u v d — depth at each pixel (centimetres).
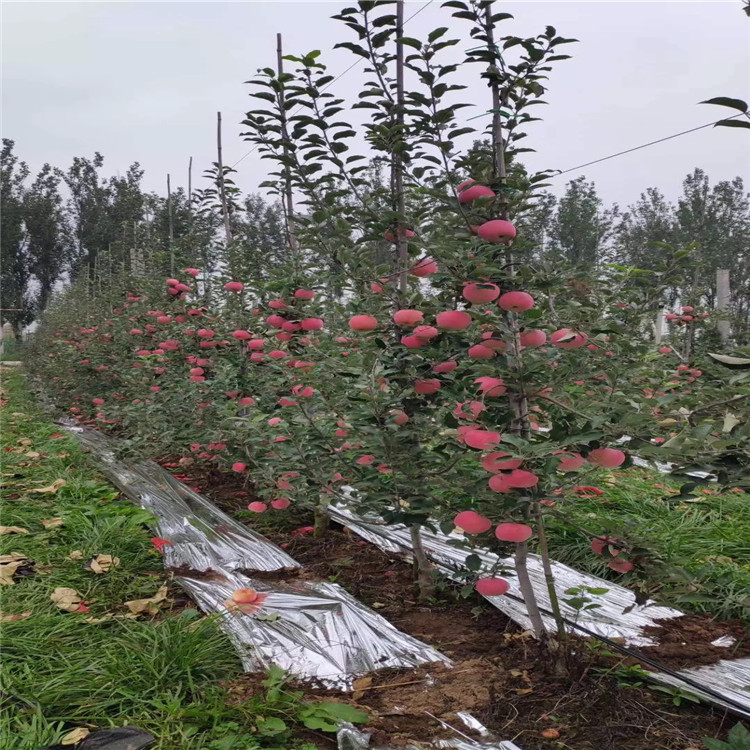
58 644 243
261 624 272
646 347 258
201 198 591
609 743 203
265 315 465
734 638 264
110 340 788
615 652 253
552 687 231
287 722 210
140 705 211
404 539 374
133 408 529
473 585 286
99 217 2759
